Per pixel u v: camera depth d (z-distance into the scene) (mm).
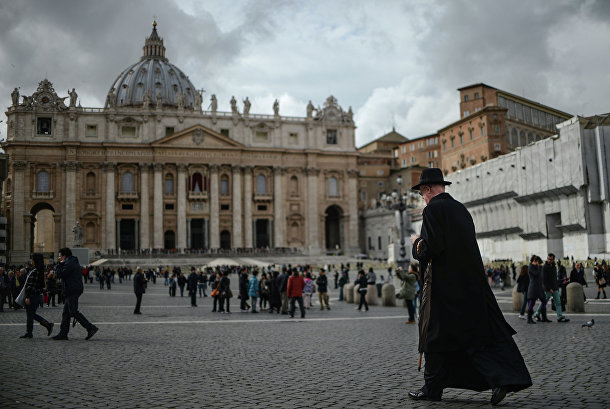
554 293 18844
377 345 14234
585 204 53344
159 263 97062
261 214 115875
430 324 7074
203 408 7719
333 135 123125
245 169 115188
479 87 104312
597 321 18578
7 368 11062
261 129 117438
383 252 117938
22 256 102625
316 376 10039
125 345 14461
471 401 7727
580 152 53438
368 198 131625
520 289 23516
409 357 12195
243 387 9125
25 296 15914
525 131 98250
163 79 159000
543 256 61000
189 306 32031
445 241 7078
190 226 113562
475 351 6828
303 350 13430
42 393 8781
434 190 7703
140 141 110312
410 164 134625
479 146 94688
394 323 20625
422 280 7543
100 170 108438
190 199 111438
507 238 69188
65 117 107625
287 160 118562
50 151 106438
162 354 12867
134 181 110000
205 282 44031
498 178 70312
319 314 26031
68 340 15516
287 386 9164
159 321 21875
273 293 27000
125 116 110062
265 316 24875
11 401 8242
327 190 120625
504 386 6551
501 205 70250
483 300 6945
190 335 16812
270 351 13305
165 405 7918
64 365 11391
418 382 9359
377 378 9773
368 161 137000
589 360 10977
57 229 105938
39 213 126938
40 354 12891
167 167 111250
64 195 106250
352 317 23766
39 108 106500
